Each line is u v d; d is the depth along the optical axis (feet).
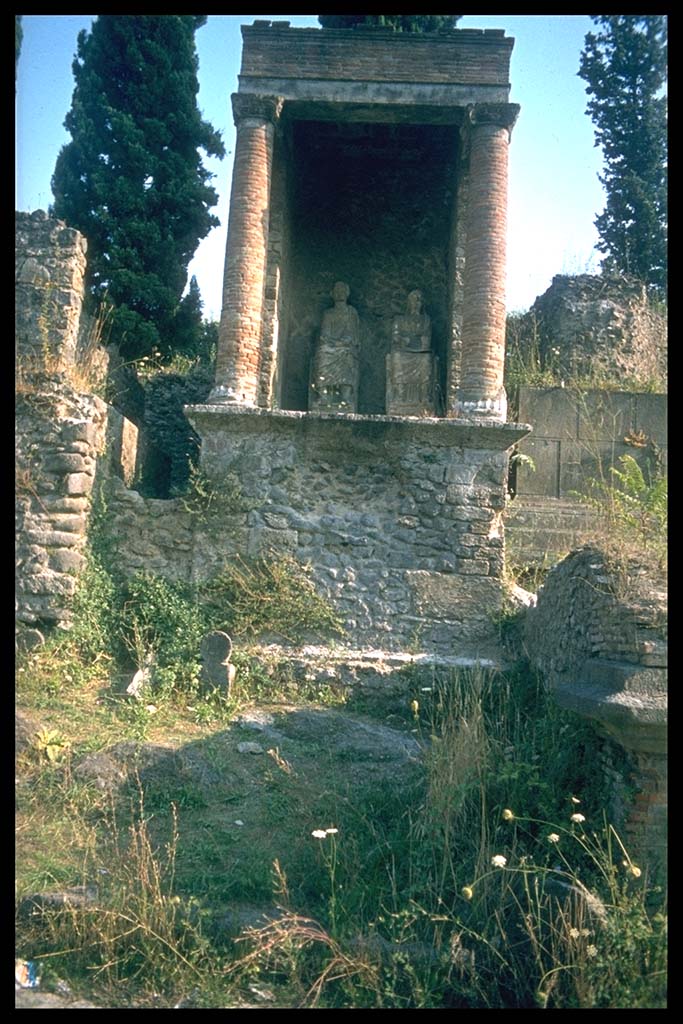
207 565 33.60
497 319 36.91
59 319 33.71
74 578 31.32
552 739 23.94
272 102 38.93
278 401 42.63
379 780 25.25
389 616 33.50
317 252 48.03
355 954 18.21
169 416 46.11
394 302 47.80
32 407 32.32
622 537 25.32
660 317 54.65
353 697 31.01
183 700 29.35
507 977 18.52
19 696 27.91
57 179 45.55
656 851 19.52
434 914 19.43
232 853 21.50
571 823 20.98
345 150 47.65
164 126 46.57
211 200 47.62
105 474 34.42
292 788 24.41
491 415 35.83
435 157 47.83
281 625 32.96
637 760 19.95
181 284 48.47
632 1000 16.96
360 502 34.55
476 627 33.37
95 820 22.20
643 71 61.93
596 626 23.56
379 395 46.88
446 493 34.53
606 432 43.86
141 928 18.60
